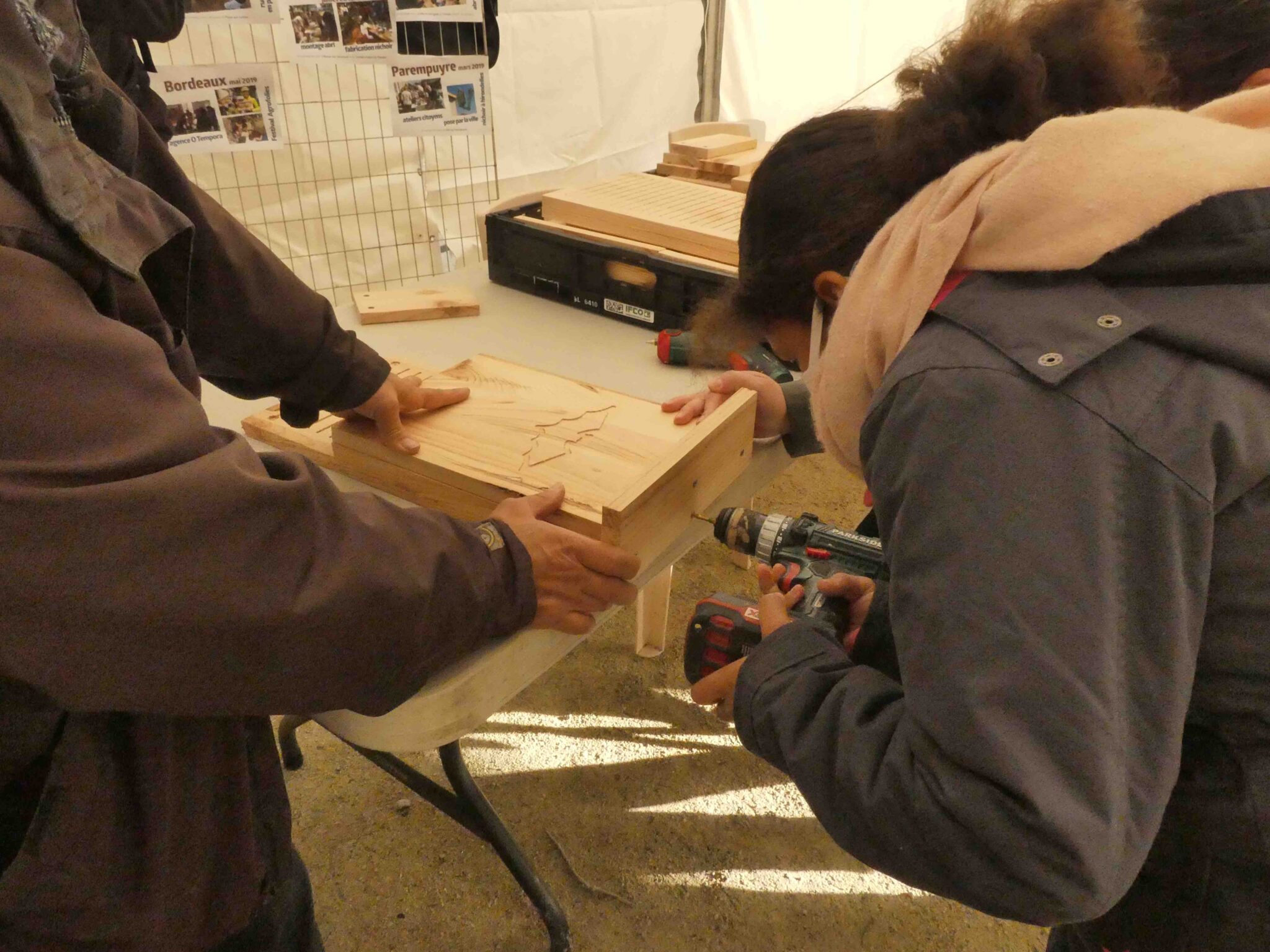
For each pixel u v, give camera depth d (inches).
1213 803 22.5
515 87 103.6
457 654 25.8
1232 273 19.5
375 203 97.1
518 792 68.8
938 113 23.2
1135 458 18.3
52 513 17.1
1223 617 20.2
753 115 130.3
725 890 62.0
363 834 65.0
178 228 23.8
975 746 18.4
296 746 68.7
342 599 21.1
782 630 27.4
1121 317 19.2
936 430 19.6
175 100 62.7
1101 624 18.1
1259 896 22.5
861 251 25.2
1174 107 27.1
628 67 115.4
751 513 38.8
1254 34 30.0
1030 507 18.5
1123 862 18.9
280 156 88.4
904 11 112.4
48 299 17.6
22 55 18.0
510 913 59.9
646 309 55.1
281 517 20.5
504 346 52.5
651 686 79.0
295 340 32.5
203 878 24.7
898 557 20.6
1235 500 19.2
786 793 69.6
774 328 29.3
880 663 32.0
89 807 21.3
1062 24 23.2
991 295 20.6
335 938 57.9
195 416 20.2
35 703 20.1
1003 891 19.3
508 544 27.1
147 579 18.3
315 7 61.7
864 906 61.3
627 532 29.9
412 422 37.4
